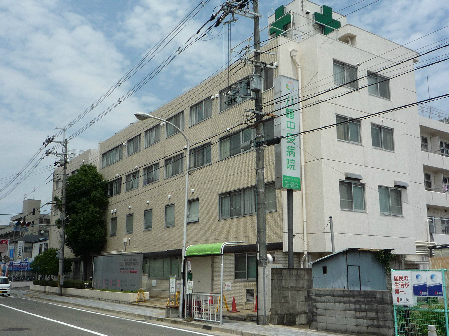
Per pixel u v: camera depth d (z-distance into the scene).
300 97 21.88
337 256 15.21
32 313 19.70
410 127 26.33
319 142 20.94
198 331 14.06
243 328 13.95
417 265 24.39
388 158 23.80
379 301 11.88
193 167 29.09
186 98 30.86
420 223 25.70
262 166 15.98
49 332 13.14
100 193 40.81
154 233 32.94
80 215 39.72
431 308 10.98
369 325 11.98
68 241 40.69
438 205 28.95
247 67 24.59
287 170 18.34
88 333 12.96
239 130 24.92
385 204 23.11
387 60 25.30
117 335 12.59
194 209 28.39
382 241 22.27
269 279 15.34
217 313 18.06
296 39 26.62
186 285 17.28
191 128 29.80
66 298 31.25
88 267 42.41
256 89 16.25
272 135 22.02
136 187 36.94
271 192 21.83
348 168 21.70
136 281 27.28
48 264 41.97
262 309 14.95
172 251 29.48
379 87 24.55
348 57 23.11
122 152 40.31
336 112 21.91
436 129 30.73
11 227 86.31
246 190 23.73
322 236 20.06
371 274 15.76
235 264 23.12
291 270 15.29
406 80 26.31
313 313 13.47
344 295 12.72
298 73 22.09
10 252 79.00
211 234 26.06
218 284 23.58
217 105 27.28
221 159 26.23
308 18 29.81
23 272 70.00
